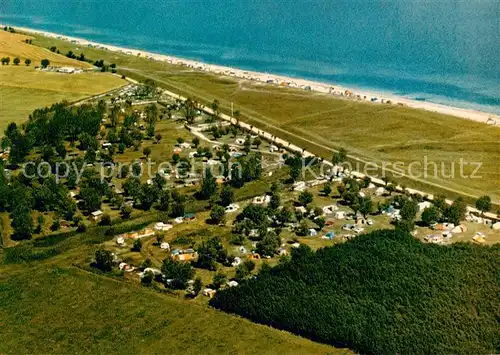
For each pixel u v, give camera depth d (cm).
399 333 13575
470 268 15662
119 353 13550
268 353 13362
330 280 15138
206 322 14538
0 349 13788
